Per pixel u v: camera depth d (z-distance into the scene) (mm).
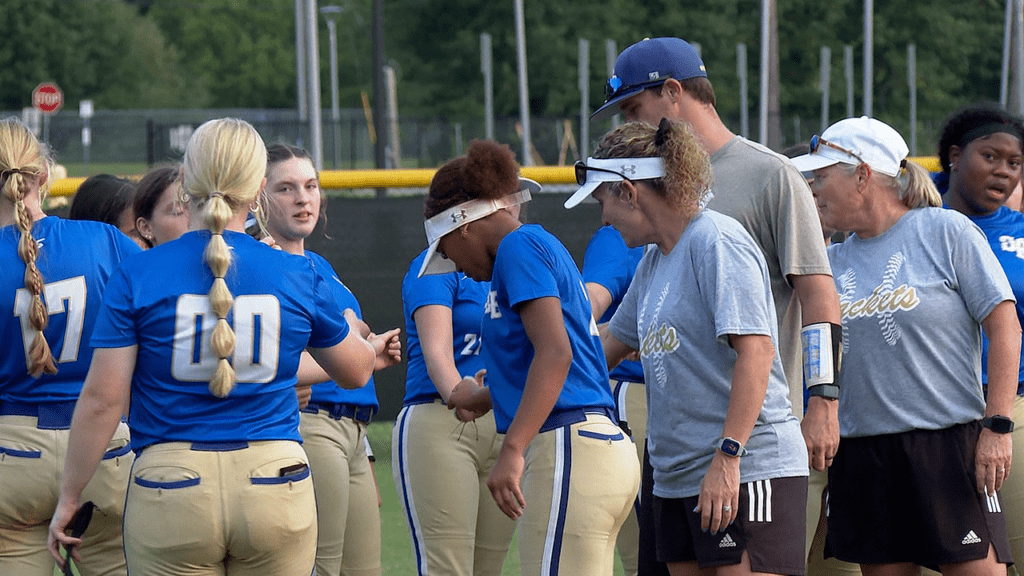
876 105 169500
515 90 166750
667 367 12391
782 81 166125
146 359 11805
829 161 14586
